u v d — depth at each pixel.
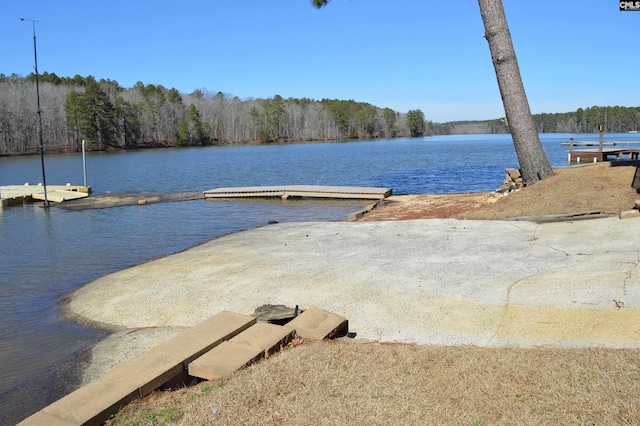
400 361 4.34
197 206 19.75
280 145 105.62
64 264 10.93
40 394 4.99
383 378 3.94
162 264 9.76
